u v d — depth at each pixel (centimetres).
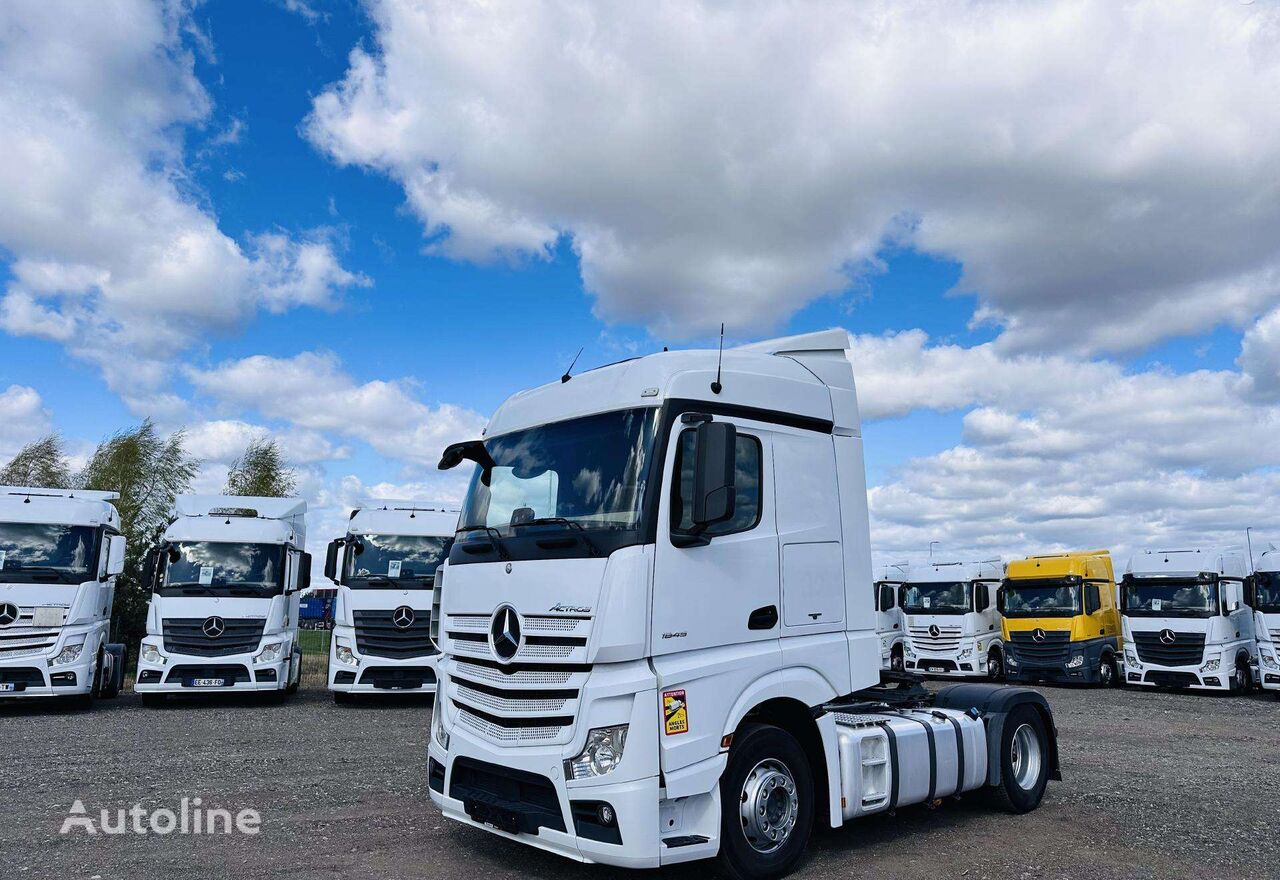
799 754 588
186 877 555
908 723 695
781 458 617
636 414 562
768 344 694
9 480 2672
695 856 516
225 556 1557
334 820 705
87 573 1407
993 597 2639
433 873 572
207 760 973
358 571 1551
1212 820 742
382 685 1507
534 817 528
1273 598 1881
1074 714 1609
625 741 502
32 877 551
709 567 555
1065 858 625
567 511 565
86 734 1178
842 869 595
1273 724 1459
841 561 642
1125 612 2169
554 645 530
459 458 676
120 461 2523
